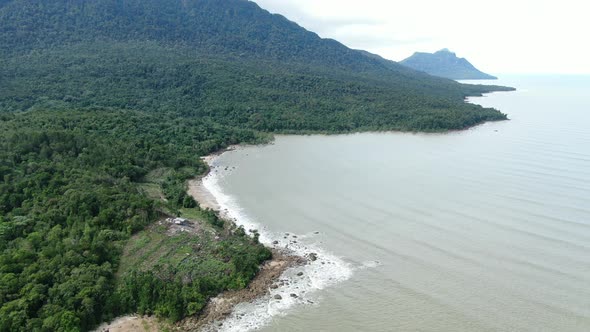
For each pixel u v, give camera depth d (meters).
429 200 89.62
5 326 47.59
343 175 110.50
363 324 52.72
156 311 53.84
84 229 70.31
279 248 71.44
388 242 72.25
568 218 77.50
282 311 55.38
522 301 55.69
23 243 65.56
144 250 68.00
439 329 51.50
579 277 59.84
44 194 80.62
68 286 54.06
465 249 68.69
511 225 75.75
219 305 56.53
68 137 107.19
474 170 110.00
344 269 64.75
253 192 99.12
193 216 83.19
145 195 90.75
